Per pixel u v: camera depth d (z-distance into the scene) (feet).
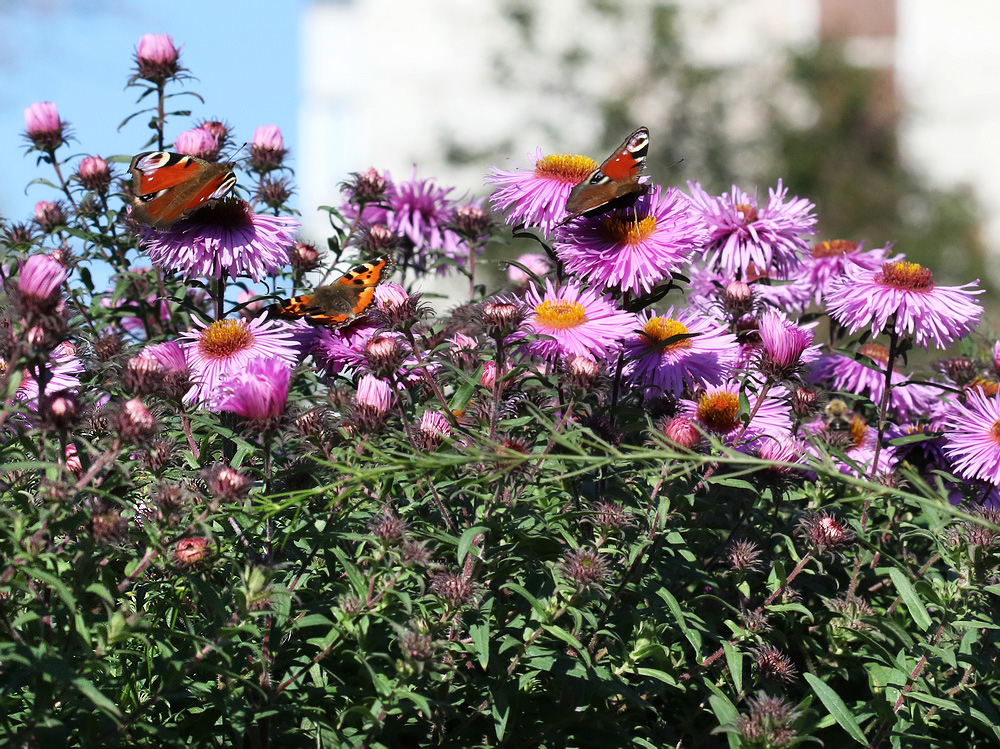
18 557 9.25
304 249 16.84
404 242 18.97
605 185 13.10
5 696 9.87
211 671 10.72
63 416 9.68
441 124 102.42
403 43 102.89
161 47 16.69
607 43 97.50
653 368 13.64
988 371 16.30
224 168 13.47
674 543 12.56
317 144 111.96
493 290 17.02
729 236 16.17
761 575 13.89
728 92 92.73
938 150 92.73
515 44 98.12
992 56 93.61
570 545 11.31
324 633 11.11
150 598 11.34
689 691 12.69
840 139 90.17
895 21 95.76
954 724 13.08
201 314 14.56
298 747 10.68
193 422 12.81
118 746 10.17
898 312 14.21
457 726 11.39
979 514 11.87
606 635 11.48
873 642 12.16
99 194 16.80
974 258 84.33
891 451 15.97
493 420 11.92
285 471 11.16
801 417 13.75
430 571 11.12
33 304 9.53
